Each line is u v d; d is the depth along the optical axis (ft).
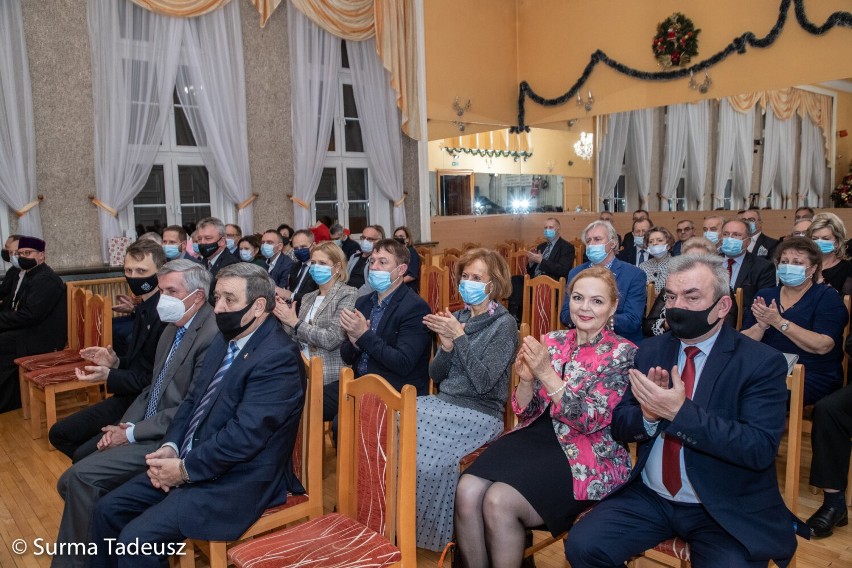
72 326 14.07
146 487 6.74
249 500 6.37
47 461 11.30
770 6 23.63
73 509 7.24
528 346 6.23
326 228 22.02
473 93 30.27
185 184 22.57
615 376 6.28
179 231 16.76
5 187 18.28
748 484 5.45
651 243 14.75
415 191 28.94
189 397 7.39
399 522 5.67
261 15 23.24
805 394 9.13
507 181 33.91
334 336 9.99
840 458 7.91
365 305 9.85
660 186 28.19
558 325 13.56
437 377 8.38
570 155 31.09
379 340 8.68
